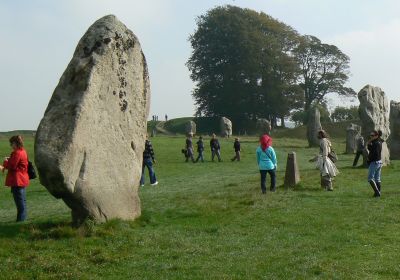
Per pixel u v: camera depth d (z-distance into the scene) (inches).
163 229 565.9
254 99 4271.7
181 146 2055.9
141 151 619.5
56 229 520.4
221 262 446.0
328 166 855.7
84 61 542.3
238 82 4249.5
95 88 539.2
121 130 585.0
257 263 438.9
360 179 1005.2
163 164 1523.1
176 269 430.9
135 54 608.4
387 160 1341.0
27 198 865.5
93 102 536.1
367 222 587.2
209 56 4308.6
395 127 1668.3
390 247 482.9
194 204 705.0
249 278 403.5
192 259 457.1
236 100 4227.4
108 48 557.9
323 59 4699.8
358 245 490.0
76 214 546.3
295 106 4384.8
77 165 520.4
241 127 4325.8
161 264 442.9
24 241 497.4
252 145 2199.8
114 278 412.8
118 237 516.1
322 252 468.4
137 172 608.7
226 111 4298.7
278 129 4291.3
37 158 499.2
